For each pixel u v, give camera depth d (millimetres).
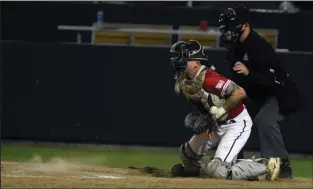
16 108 41469
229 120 24672
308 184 23094
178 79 24516
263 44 25984
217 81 23609
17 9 48906
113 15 48406
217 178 24172
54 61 41219
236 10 25906
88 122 41250
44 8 48906
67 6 48750
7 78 41344
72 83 41250
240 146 24781
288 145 40688
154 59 40781
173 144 41031
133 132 41156
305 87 40281
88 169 28531
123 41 46500
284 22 47844
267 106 26328
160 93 40875
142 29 44594
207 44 46250
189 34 44281
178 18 48250
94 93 41156
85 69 41125
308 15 47719
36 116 41469
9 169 26562
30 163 30594
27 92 41375
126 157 38531
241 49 26109
